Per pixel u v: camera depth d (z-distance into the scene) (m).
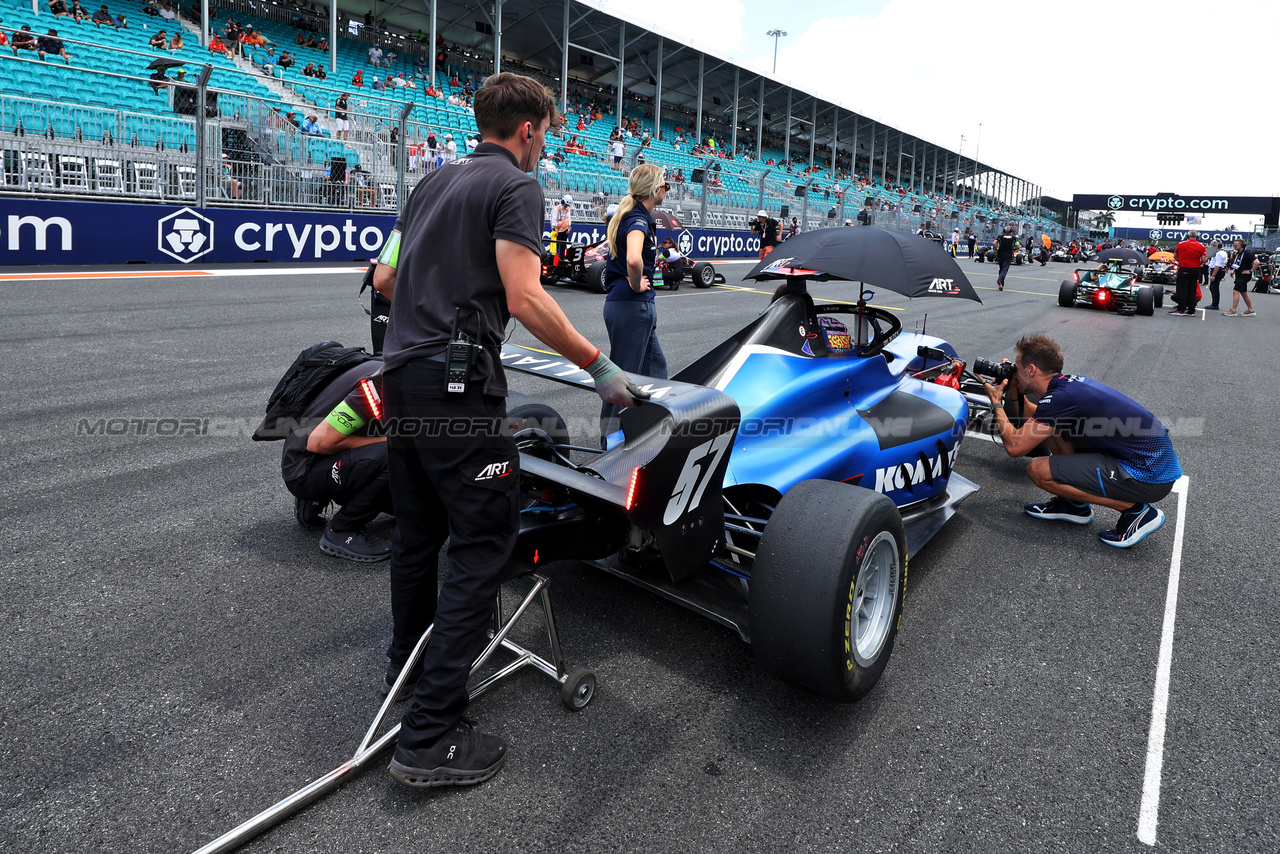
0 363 5.96
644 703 2.45
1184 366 9.10
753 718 2.40
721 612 2.58
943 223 43.69
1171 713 2.53
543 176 20.20
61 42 16.42
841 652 2.24
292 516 3.64
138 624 2.71
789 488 2.67
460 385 1.83
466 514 1.94
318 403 3.25
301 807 1.95
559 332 1.88
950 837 1.97
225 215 13.18
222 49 23.53
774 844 1.92
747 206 26.56
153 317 8.16
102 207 11.77
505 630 2.39
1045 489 4.04
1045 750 2.32
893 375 3.72
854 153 49.62
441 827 1.92
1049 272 31.22
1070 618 3.13
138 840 1.83
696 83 43.59
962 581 3.43
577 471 2.45
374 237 15.43
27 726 2.19
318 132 14.84
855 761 2.24
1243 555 3.80
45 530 3.34
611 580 3.20
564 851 1.86
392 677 2.34
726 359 3.07
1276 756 2.34
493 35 36.25
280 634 2.70
